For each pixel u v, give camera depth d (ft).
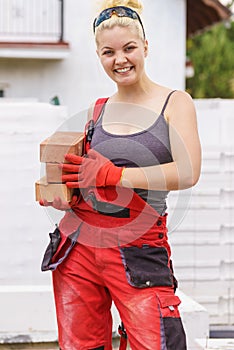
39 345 21.79
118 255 13.55
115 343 21.18
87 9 61.57
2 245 28.48
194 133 13.62
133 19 13.67
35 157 28.30
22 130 28.14
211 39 122.62
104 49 13.79
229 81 121.90
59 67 61.67
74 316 14.12
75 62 61.72
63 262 14.24
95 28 13.97
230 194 28.94
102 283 14.05
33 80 61.77
